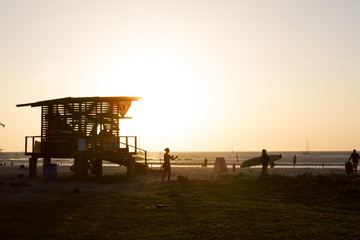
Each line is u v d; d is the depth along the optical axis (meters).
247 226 9.13
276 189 16.44
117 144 26.30
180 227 9.12
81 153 24.66
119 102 26.94
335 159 147.88
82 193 15.62
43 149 25.58
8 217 10.38
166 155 21.64
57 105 27.19
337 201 13.19
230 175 24.78
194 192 16.08
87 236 8.33
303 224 9.33
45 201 13.25
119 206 12.14
